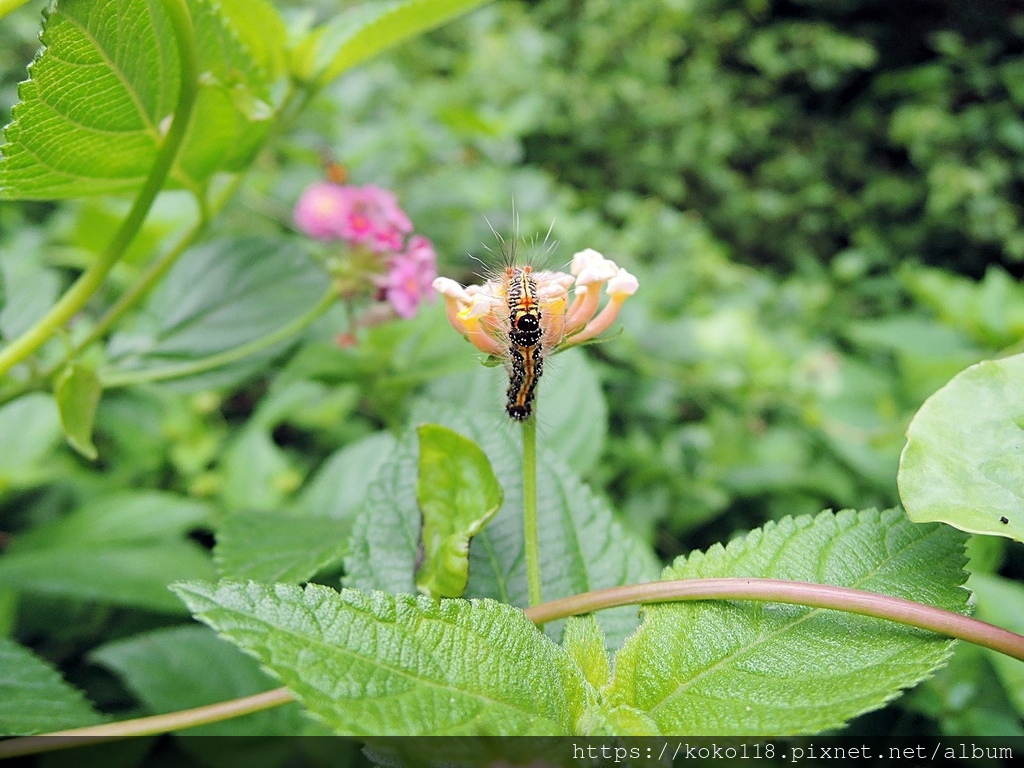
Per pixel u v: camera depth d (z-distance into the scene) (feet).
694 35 4.03
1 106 1.73
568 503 0.50
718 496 1.40
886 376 1.71
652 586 0.40
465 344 0.83
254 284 0.81
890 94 3.98
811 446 1.64
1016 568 1.04
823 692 0.35
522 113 2.27
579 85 3.38
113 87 0.49
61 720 0.47
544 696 0.36
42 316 0.74
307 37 0.68
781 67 4.00
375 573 0.46
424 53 2.74
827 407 1.60
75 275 1.51
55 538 0.81
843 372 1.68
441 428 0.42
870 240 3.52
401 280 0.77
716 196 3.71
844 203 3.71
